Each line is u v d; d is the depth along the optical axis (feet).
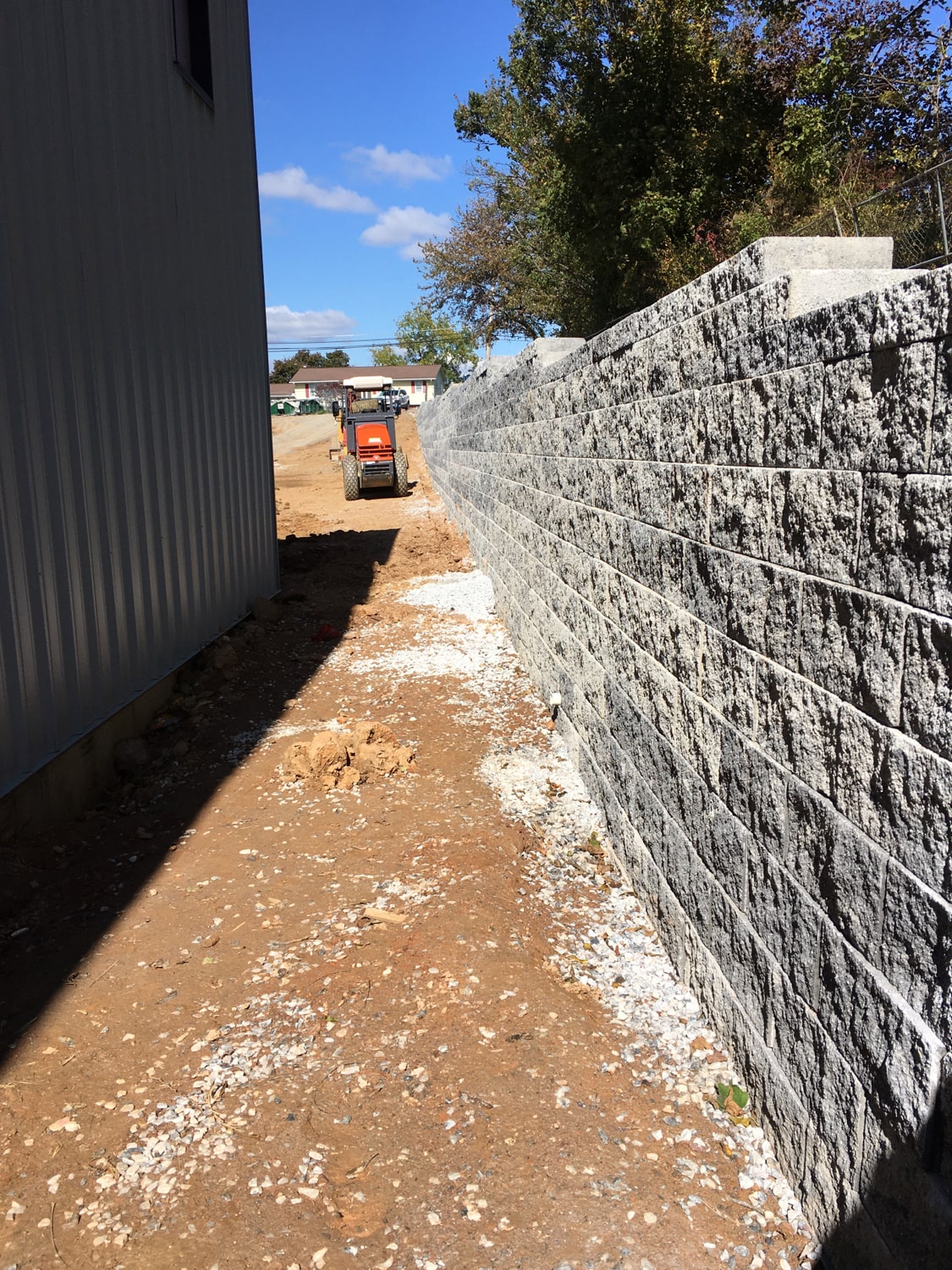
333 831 16.15
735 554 8.89
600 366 14.28
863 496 6.42
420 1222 8.18
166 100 21.66
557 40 54.39
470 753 19.57
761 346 8.07
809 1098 7.75
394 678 24.68
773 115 51.16
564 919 13.25
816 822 7.41
